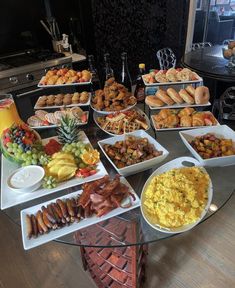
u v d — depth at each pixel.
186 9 3.58
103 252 1.19
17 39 2.62
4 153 1.05
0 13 2.44
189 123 1.20
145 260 1.33
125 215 0.86
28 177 0.95
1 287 1.39
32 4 2.57
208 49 2.92
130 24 3.19
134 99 1.38
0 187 0.97
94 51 3.03
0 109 1.15
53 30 2.68
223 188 0.94
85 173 0.98
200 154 1.04
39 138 1.13
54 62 2.36
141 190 0.94
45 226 0.81
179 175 0.90
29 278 1.43
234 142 1.08
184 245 1.53
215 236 1.57
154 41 3.56
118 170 0.96
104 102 1.33
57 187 0.94
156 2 3.25
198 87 1.32
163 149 1.05
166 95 1.32
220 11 3.79
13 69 2.20
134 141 1.09
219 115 2.32
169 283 1.36
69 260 1.50
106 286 1.28
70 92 1.59
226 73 2.22
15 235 1.65
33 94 2.20
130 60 3.44
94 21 2.87
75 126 1.17
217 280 1.36
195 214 0.81
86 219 0.83
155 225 0.80
